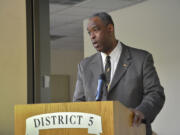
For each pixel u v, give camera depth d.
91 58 2.40
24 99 3.18
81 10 8.26
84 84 2.32
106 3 7.69
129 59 2.30
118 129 1.56
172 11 6.92
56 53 13.27
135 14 7.68
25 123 1.68
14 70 3.18
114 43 2.31
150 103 2.04
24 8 3.25
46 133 1.64
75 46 12.88
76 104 1.61
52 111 1.65
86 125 1.58
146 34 7.41
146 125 1.97
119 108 1.58
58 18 8.97
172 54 6.93
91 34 2.25
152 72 2.28
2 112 3.13
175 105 6.89
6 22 3.21
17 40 3.21
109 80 2.26
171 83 6.98
